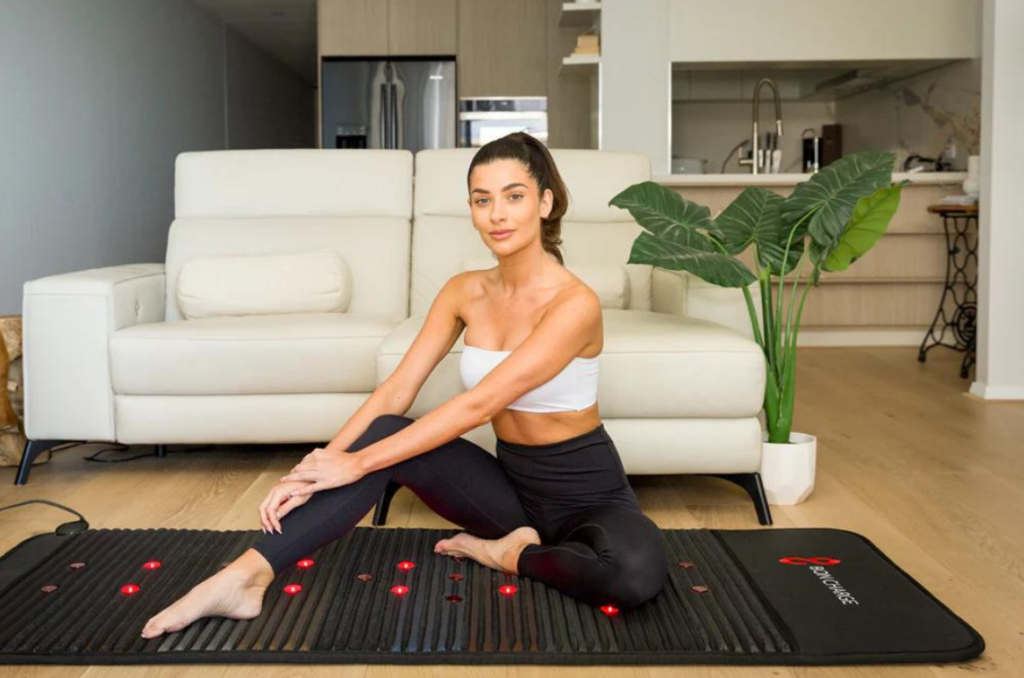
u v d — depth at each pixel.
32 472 2.91
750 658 1.60
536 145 1.81
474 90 7.41
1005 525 2.38
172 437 2.77
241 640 1.65
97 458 3.11
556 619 1.74
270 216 3.42
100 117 5.98
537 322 1.82
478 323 1.90
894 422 3.66
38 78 5.20
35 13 5.16
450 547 2.03
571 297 1.77
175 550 2.10
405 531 2.23
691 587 1.90
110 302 2.77
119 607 1.79
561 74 6.82
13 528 2.34
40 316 2.76
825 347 5.84
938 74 6.39
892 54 6.16
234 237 3.31
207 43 8.00
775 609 1.79
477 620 1.73
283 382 2.72
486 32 7.36
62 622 1.72
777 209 2.68
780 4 6.14
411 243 3.40
